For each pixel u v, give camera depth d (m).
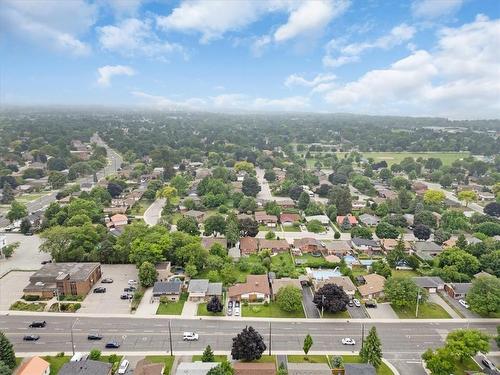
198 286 116.81
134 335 97.25
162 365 81.94
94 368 79.88
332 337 97.94
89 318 104.50
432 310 111.69
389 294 110.81
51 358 87.88
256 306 111.44
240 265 135.88
